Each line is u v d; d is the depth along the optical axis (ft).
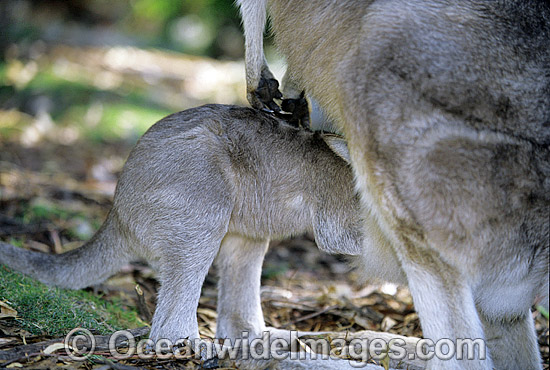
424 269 22.09
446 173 21.42
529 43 22.21
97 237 27.35
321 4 25.73
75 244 36.06
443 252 21.75
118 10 124.06
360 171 23.06
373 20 23.22
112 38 104.78
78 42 93.91
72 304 25.98
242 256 28.25
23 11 92.12
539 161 21.47
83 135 58.65
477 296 23.07
